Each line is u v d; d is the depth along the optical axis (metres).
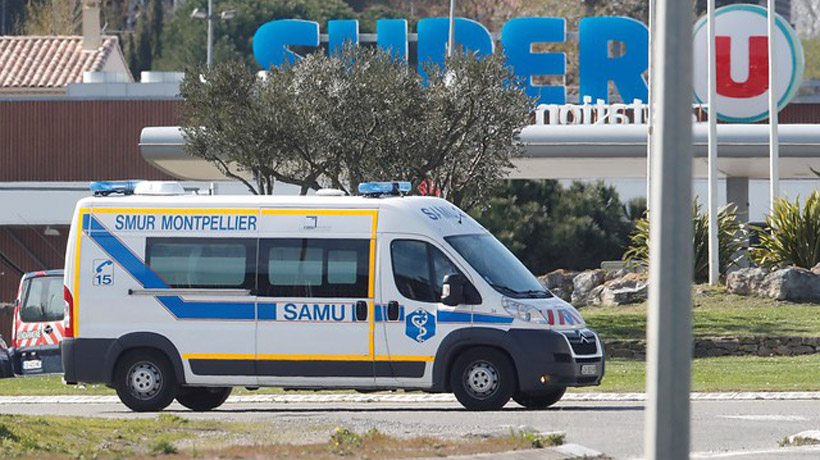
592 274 111.44
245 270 54.53
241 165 97.50
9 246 158.00
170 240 55.19
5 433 39.44
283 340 54.00
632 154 132.75
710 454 38.56
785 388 61.03
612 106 139.62
